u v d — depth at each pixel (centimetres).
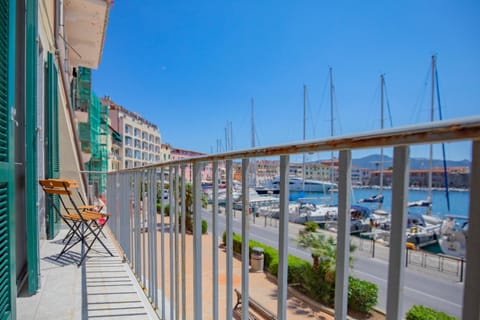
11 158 147
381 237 1084
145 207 234
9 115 145
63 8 632
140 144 4219
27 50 203
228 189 112
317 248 567
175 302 159
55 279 236
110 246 344
